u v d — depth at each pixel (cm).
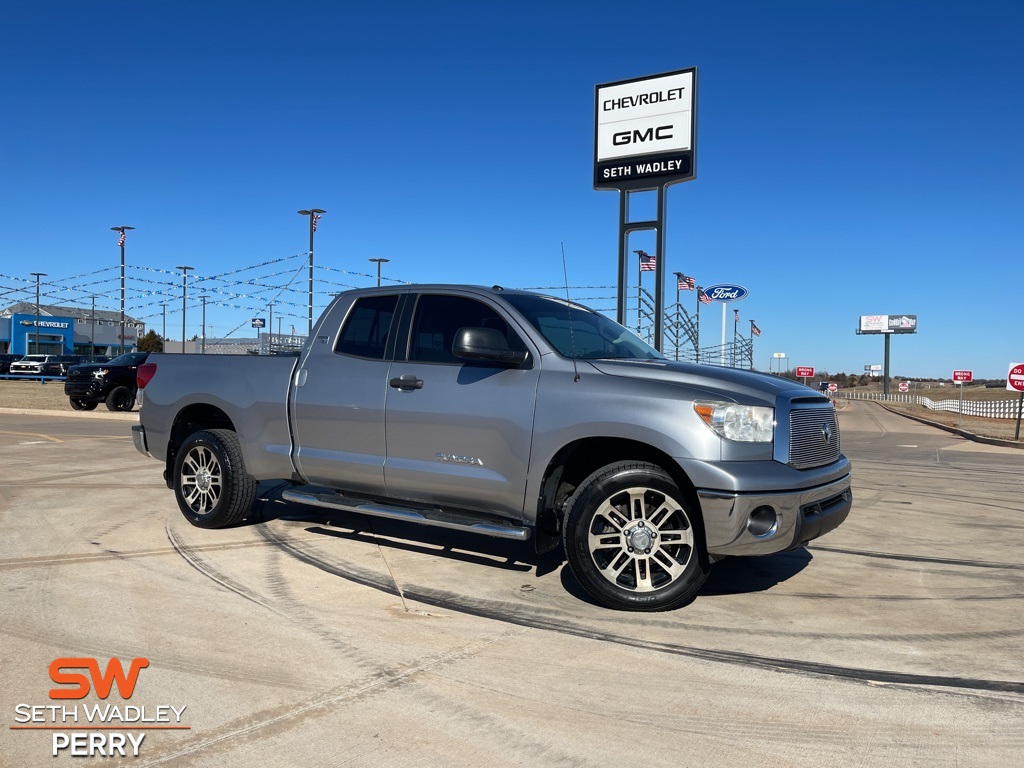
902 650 401
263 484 869
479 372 507
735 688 350
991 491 1006
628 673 365
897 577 545
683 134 1395
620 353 538
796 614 456
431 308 551
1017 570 570
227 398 628
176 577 504
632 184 1445
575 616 445
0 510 720
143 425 692
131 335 8381
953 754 294
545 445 471
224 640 395
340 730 304
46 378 5088
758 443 434
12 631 402
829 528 474
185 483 657
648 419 442
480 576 521
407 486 532
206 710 319
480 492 499
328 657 376
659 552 454
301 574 517
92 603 448
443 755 287
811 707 332
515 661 376
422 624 426
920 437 2244
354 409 553
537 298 555
